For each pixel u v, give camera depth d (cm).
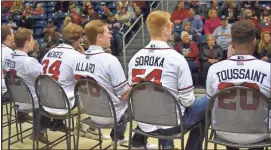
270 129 183
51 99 251
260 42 503
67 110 263
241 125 181
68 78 278
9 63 282
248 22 183
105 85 236
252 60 180
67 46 285
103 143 310
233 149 207
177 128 211
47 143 293
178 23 679
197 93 509
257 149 200
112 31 696
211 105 184
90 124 236
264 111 176
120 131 280
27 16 881
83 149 296
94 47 240
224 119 184
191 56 543
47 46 659
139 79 216
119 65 235
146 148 271
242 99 176
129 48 741
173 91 211
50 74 278
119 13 756
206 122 189
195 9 715
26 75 275
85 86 224
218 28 579
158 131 213
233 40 184
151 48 215
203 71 532
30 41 281
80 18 798
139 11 782
